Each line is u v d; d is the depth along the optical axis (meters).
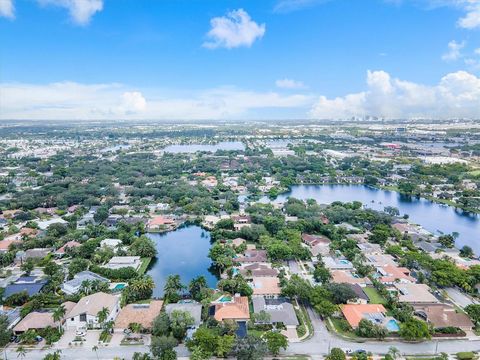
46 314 157.12
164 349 130.50
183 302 170.50
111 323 150.12
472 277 188.38
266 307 163.88
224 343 134.50
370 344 142.12
